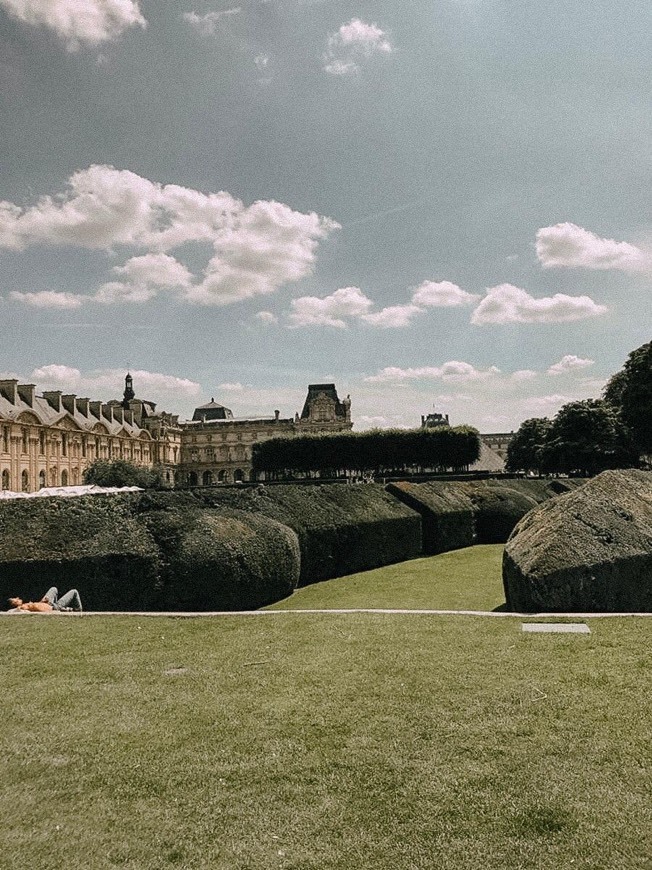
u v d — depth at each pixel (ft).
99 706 25.30
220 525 53.52
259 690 26.53
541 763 19.54
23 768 20.21
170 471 470.39
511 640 32.81
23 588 49.67
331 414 457.68
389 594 59.62
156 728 22.98
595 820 16.48
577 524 43.24
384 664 29.35
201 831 16.56
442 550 92.43
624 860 14.90
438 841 15.85
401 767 19.56
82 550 50.14
